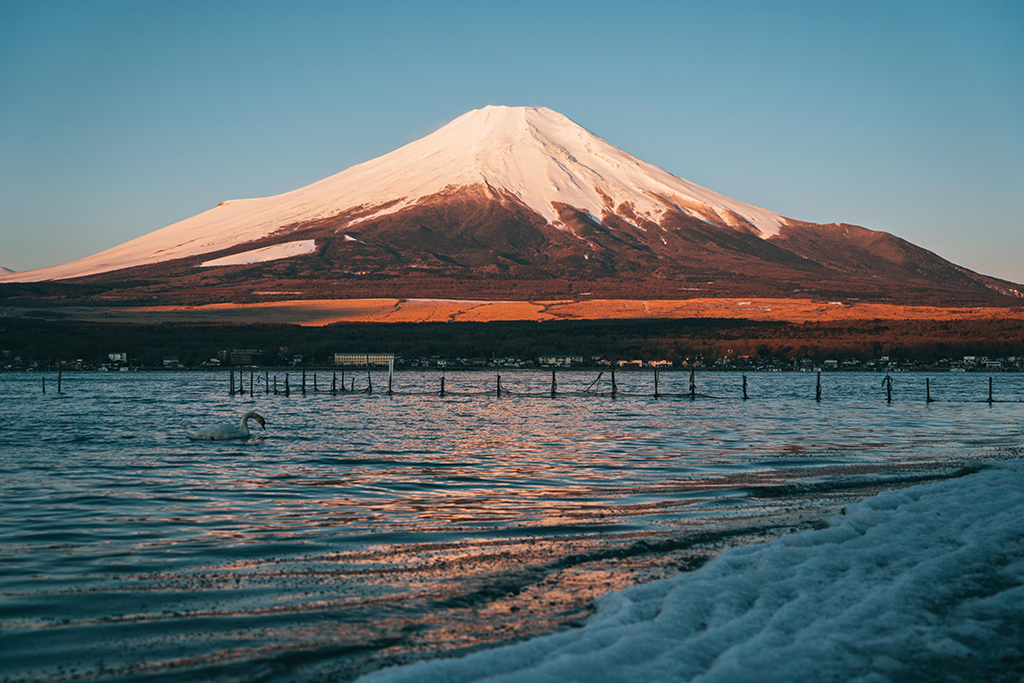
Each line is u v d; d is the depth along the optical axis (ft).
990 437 150.41
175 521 66.13
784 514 66.80
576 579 46.75
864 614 35.65
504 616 40.19
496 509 71.31
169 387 416.46
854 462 106.83
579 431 166.09
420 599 43.16
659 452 123.13
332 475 95.86
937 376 602.44
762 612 36.24
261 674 33.40
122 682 32.81
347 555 53.36
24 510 71.46
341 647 36.35
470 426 180.14
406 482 89.86
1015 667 30.35
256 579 47.55
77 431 160.35
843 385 460.55
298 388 412.98
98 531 61.93
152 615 40.96
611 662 30.76
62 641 37.35
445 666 30.83
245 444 134.82
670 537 57.67
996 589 39.55
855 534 51.98
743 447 131.03
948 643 32.30
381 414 225.15
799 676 29.40
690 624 35.01
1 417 204.13
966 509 58.13
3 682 32.83
